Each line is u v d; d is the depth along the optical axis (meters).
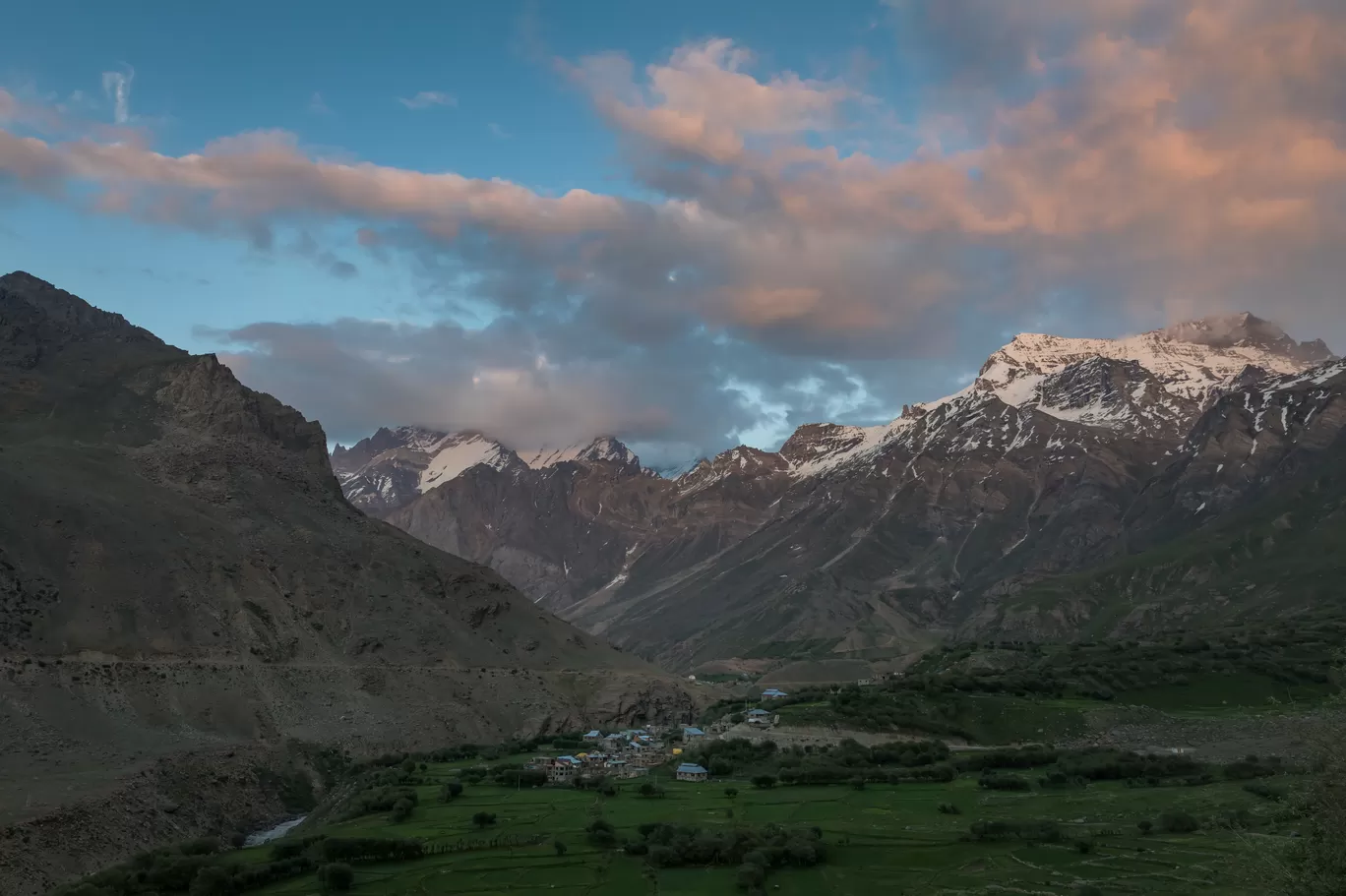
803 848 156.25
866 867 153.50
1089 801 192.25
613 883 148.62
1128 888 136.75
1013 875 146.75
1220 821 165.75
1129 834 165.75
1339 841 87.12
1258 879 95.88
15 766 194.88
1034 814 182.25
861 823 177.50
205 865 158.38
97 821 180.12
